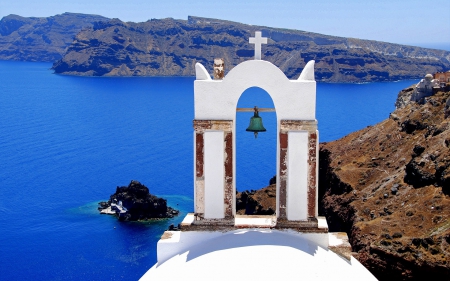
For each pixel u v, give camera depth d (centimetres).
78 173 13625
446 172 6197
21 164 14588
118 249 8481
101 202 10550
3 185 12612
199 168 1653
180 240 1645
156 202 9756
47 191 12081
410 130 8188
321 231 1628
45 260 8175
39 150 16325
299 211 1642
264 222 1667
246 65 1614
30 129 19912
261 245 1513
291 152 1631
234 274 1379
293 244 1544
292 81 1614
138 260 8119
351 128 19900
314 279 1363
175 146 16662
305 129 1620
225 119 1633
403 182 6825
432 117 8019
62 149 16475
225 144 1639
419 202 6147
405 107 8931
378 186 7131
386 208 6431
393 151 7975
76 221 9806
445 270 4831
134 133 19075
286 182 1642
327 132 19238
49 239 8975
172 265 1521
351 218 6756
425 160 6681
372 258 5147
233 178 1648
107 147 16750
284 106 1620
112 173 13600
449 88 8556
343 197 7375
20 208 10869
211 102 1631
